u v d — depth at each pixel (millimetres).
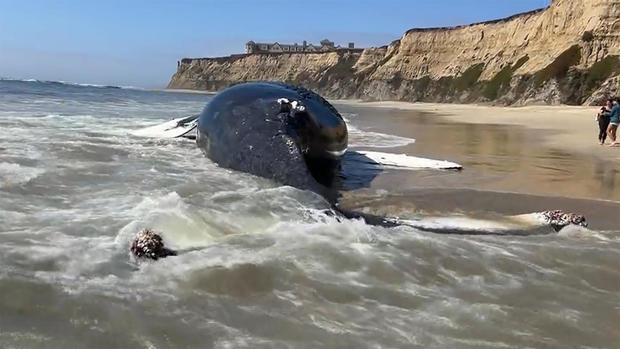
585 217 7488
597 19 62344
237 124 9195
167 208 5977
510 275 4848
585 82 60156
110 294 3965
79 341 3322
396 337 3615
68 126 15078
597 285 4730
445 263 5016
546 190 9438
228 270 4504
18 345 3227
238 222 5777
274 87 10000
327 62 120500
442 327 3793
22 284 3988
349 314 3926
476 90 76250
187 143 12141
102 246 4918
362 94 98562
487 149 15750
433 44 91250
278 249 5035
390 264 4883
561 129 25141
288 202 6539
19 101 28000
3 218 5617
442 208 7766
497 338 3674
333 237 5445
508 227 6422
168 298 3977
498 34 80188
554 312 4129
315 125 9133
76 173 8164
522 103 64062
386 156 12453
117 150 10625
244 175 8430
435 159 13211
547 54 67438
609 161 13453
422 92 86438
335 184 9516
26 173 7836
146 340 3396
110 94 52000
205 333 3529
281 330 3631
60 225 5492
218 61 154000
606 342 3707
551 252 5496
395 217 6801
